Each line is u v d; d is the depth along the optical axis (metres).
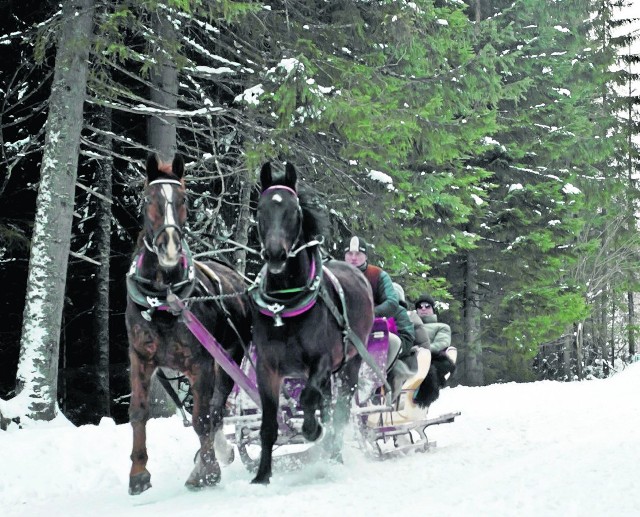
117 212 20.30
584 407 13.41
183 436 10.24
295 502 5.96
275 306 6.84
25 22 16.72
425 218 21.95
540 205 28.73
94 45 12.77
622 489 5.95
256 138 14.78
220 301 7.59
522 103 28.64
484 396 16.61
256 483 6.86
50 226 12.35
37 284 12.23
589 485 6.19
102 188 18.00
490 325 29.84
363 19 15.96
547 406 13.98
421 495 6.19
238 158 15.41
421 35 16.53
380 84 15.25
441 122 16.25
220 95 17.02
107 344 18.53
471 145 20.70
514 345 29.25
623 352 51.75
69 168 12.54
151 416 14.17
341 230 18.19
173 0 11.93
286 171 7.12
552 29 28.27
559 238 28.58
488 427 11.28
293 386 7.92
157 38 12.76
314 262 7.14
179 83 15.52
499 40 19.34
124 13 12.03
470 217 27.53
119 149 18.86
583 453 8.05
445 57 17.48
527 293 28.75
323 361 7.04
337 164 16.25
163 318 6.87
